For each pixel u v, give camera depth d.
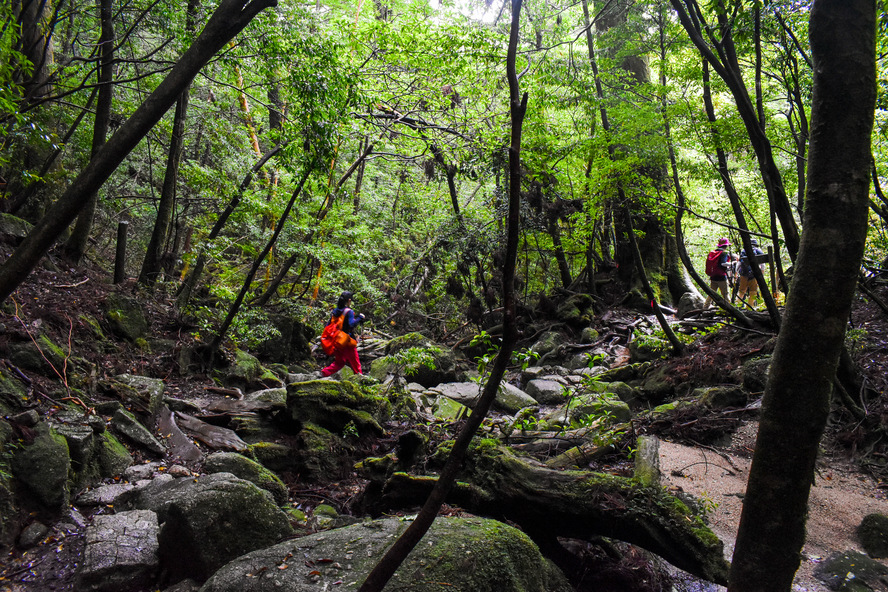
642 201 8.48
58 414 4.60
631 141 7.79
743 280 11.23
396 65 10.09
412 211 17.25
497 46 9.16
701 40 4.90
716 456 5.49
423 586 2.76
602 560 3.81
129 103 9.31
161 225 9.08
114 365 6.34
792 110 6.62
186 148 12.65
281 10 6.78
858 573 3.54
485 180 10.30
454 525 3.31
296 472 5.57
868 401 5.71
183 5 7.57
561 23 12.48
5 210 7.76
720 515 4.38
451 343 13.02
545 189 9.96
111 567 3.23
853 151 1.66
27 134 5.09
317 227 11.10
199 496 3.39
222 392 6.91
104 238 13.53
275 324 10.02
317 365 10.74
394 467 4.95
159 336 7.69
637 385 8.19
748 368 6.88
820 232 1.69
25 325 5.47
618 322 11.63
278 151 9.69
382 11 14.48
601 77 10.25
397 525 3.41
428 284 14.19
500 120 10.36
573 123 12.34
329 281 13.27
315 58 6.34
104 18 7.18
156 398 5.70
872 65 1.68
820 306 1.67
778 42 6.03
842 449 5.44
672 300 12.77
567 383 8.81
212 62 7.94
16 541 3.54
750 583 1.78
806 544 4.03
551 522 3.72
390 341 11.62
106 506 4.12
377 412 6.50
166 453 5.15
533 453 5.29
